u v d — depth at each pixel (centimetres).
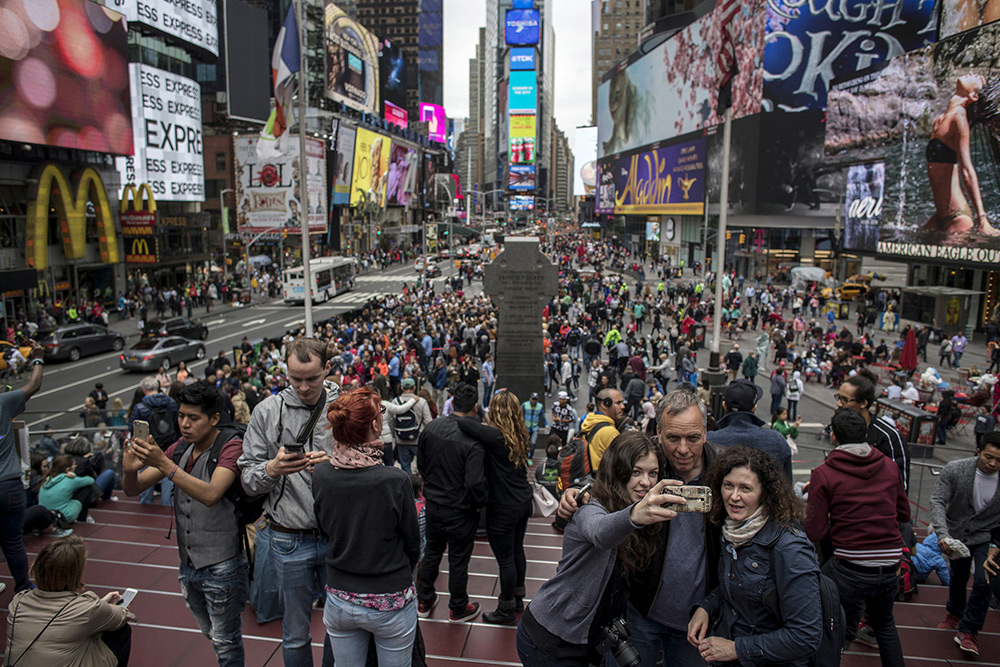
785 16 5553
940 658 555
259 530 568
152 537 770
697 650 392
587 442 689
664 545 385
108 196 4594
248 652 524
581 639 362
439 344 2884
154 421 852
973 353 3344
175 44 5622
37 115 3650
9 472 570
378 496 374
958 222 3241
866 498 462
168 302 4550
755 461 345
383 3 18550
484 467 565
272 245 7488
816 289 4672
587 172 15125
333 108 9100
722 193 1516
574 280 5134
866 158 4116
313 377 421
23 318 3538
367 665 413
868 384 577
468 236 14625
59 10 3772
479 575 686
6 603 596
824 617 362
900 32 5269
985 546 561
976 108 3105
